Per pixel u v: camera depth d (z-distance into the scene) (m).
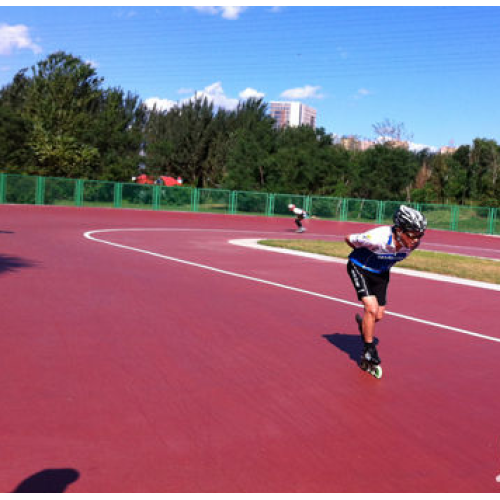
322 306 8.45
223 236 22.42
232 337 6.27
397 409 4.38
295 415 4.12
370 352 5.19
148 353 5.46
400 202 44.72
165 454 3.38
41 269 10.46
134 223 28.41
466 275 13.05
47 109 48.81
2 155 45.41
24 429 3.61
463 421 4.21
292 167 50.56
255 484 3.10
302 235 27.44
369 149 56.69
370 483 3.18
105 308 7.36
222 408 4.17
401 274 13.11
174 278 10.32
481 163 57.72
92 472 3.12
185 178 70.69
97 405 4.09
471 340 6.82
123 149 55.28
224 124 71.19
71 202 39.28
